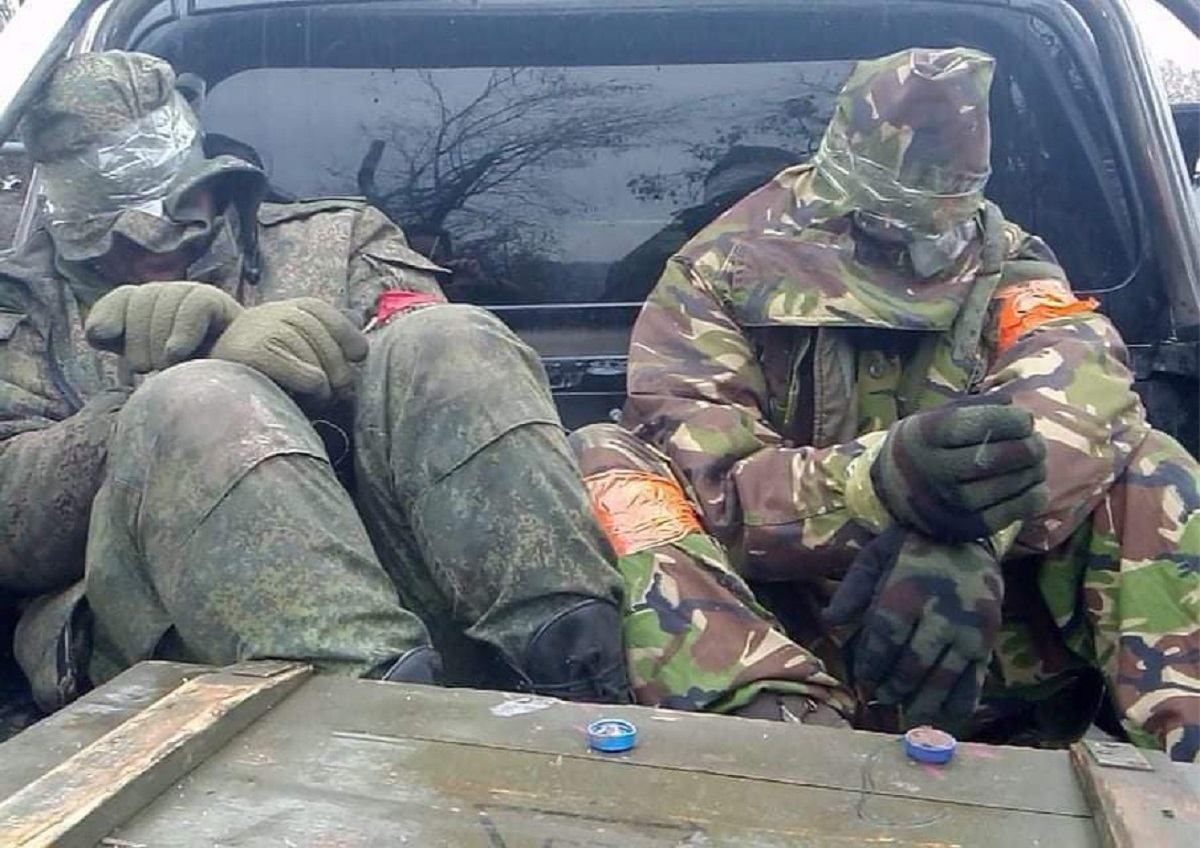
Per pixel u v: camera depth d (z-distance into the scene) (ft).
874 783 3.86
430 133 8.09
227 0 8.16
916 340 6.43
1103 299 7.83
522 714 4.30
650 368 6.51
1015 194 8.11
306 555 4.90
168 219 6.86
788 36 8.00
